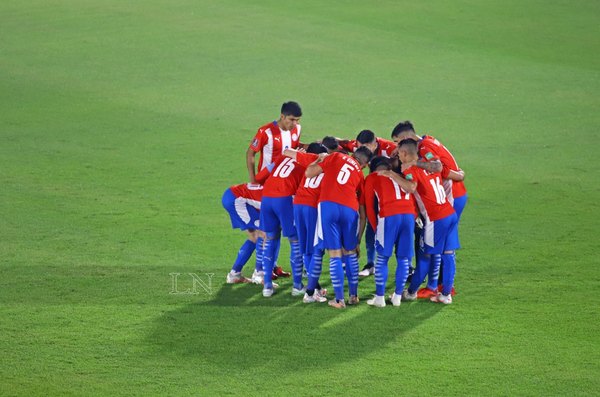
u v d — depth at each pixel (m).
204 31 93.56
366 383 30.09
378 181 36.12
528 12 100.81
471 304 36.81
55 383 30.03
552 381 30.25
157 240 44.44
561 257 42.03
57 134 63.50
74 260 41.53
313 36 91.88
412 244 36.25
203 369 31.05
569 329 34.25
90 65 81.94
